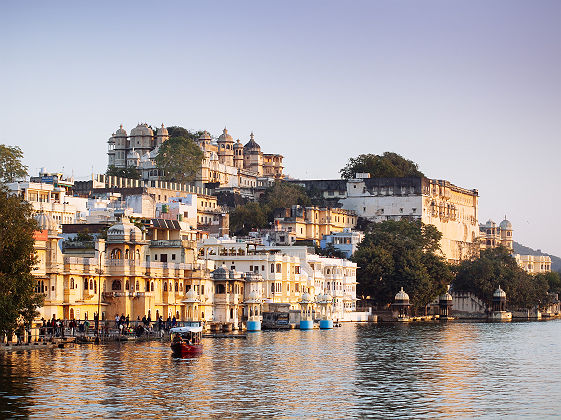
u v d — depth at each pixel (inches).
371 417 2984.7
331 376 3917.3
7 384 3472.0
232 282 7160.4
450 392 3496.6
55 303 5502.0
